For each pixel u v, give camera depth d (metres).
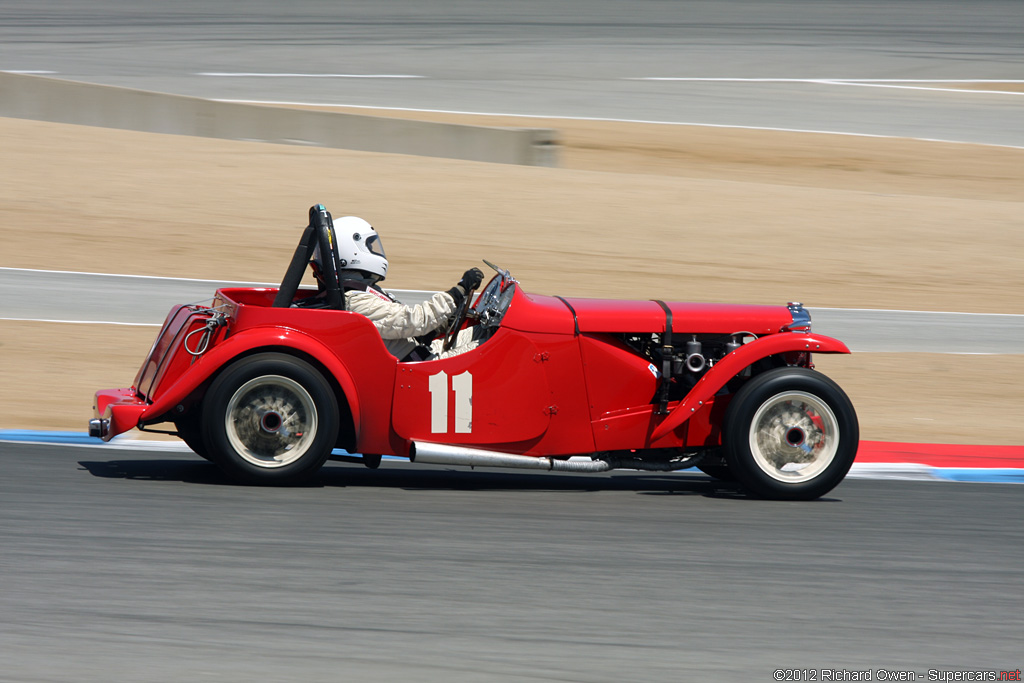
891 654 13.09
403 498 19.86
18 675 11.75
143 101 69.69
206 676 11.90
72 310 41.25
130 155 62.94
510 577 15.33
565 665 12.46
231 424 19.61
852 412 20.45
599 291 46.88
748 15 130.75
